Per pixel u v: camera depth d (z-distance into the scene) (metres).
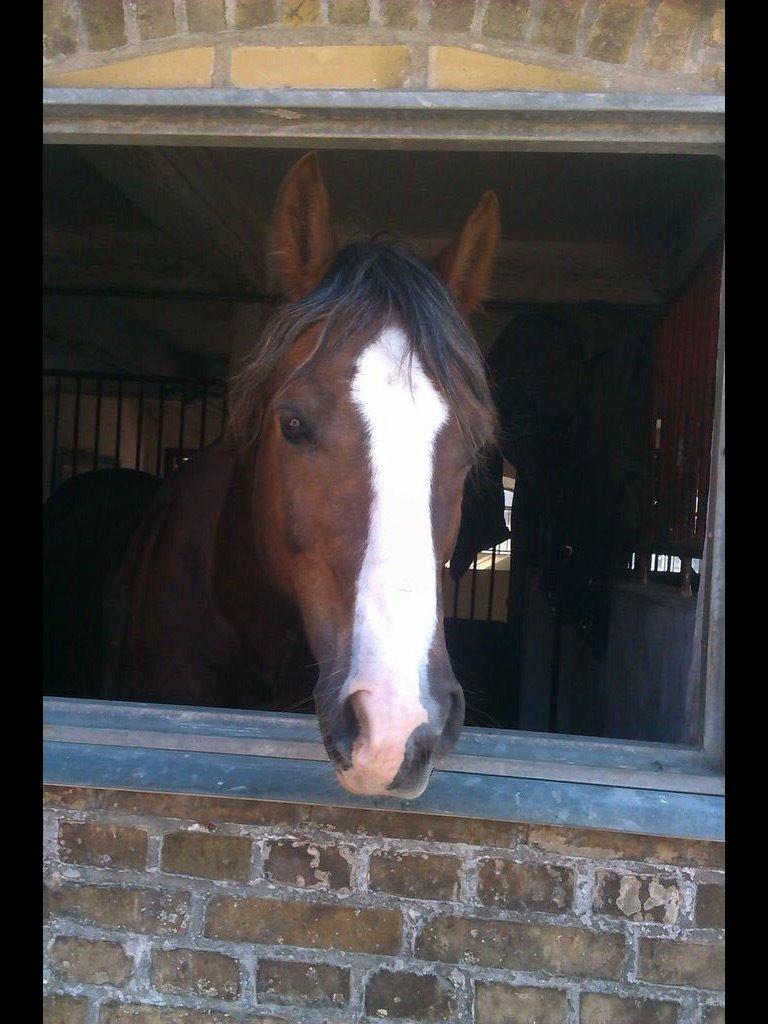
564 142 1.54
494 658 4.80
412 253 1.45
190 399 6.09
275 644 1.80
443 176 3.15
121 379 5.17
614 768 1.53
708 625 1.60
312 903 1.60
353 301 1.33
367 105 1.51
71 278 4.23
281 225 1.56
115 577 2.31
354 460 1.27
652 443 3.34
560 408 3.65
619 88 1.54
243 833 1.61
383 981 1.58
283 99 1.52
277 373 1.45
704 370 2.46
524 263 3.97
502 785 1.52
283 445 1.40
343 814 1.59
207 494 1.94
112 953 1.64
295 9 1.57
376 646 1.17
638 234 3.69
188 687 1.92
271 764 1.55
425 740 1.12
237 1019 1.62
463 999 1.57
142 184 3.00
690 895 1.54
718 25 1.52
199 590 1.91
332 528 1.28
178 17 1.59
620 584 3.21
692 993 1.54
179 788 1.54
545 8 1.54
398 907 1.58
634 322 3.64
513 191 3.27
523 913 1.56
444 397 1.31
